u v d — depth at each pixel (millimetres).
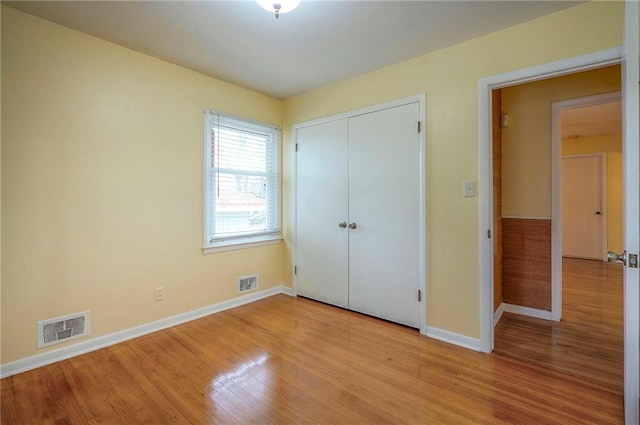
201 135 2924
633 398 1386
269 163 3564
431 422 1555
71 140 2178
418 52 2504
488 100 2244
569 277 4277
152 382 1896
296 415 1610
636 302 1366
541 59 2027
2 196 1920
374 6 1901
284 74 2938
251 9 1943
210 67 2783
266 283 3570
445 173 2447
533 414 1600
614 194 5285
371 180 2912
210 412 1633
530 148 2984
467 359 2164
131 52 2461
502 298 3125
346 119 3078
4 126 1916
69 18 2035
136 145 2500
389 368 2051
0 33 1891
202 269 2965
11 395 1766
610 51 1814
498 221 2916
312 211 3412
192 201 2871
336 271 3221
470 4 1888
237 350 2301
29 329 2029
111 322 2391
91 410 1646
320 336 2535
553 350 2291
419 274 2615
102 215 2334
